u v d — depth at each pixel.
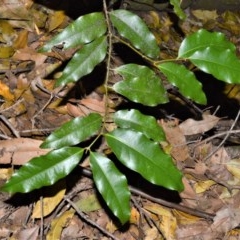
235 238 0.97
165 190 0.98
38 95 1.05
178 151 1.04
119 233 0.92
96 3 1.31
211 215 0.97
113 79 1.12
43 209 0.87
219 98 1.23
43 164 0.59
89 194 0.93
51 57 1.13
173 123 1.08
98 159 0.58
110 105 1.06
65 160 0.59
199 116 1.12
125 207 0.58
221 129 1.15
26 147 0.87
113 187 0.58
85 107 1.03
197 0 1.67
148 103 0.62
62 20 1.26
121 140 0.58
